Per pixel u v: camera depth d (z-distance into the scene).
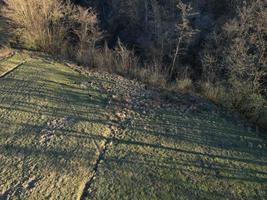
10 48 17.94
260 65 14.40
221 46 18.53
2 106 12.48
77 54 17.86
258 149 10.82
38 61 16.81
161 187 9.09
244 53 14.82
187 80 15.55
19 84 14.15
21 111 12.26
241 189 9.15
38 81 14.52
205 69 17.66
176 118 12.31
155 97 13.84
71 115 12.23
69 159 10.01
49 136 10.97
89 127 11.57
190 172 9.68
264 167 10.02
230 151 10.64
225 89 14.11
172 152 10.50
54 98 13.29
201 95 14.27
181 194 8.88
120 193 8.84
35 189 8.86
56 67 16.30
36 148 10.38
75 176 9.38
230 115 12.70
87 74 15.84
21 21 18.31
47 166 9.69
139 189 9.00
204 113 12.72
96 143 10.77
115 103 13.22
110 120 12.08
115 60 17.34
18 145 10.48
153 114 12.54
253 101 12.59
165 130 11.59
